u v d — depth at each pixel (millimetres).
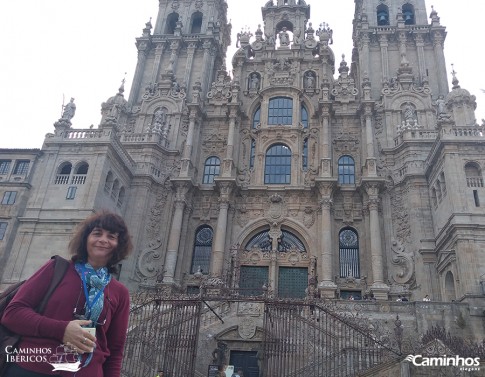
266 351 19062
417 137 39344
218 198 41094
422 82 43656
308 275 37781
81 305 4078
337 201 40438
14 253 31797
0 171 35219
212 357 24156
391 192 38969
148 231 39781
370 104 42438
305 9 52125
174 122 45375
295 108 44938
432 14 47688
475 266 27734
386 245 37094
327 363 19609
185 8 55094
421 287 33812
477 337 24891
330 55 47438
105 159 35156
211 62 50844
